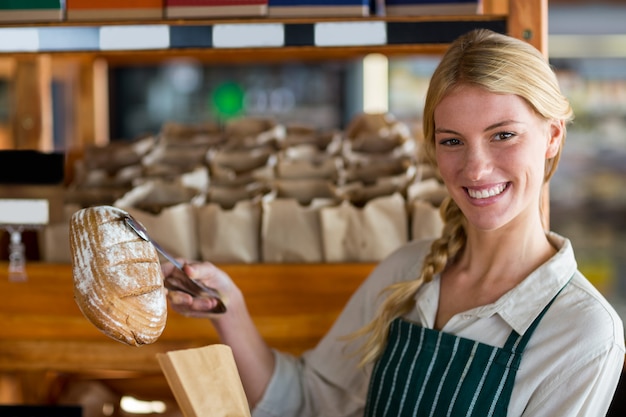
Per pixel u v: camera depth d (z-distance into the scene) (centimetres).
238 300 169
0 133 392
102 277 120
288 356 180
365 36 168
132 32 171
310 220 196
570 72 469
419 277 155
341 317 175
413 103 484
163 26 170
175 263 142
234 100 497
